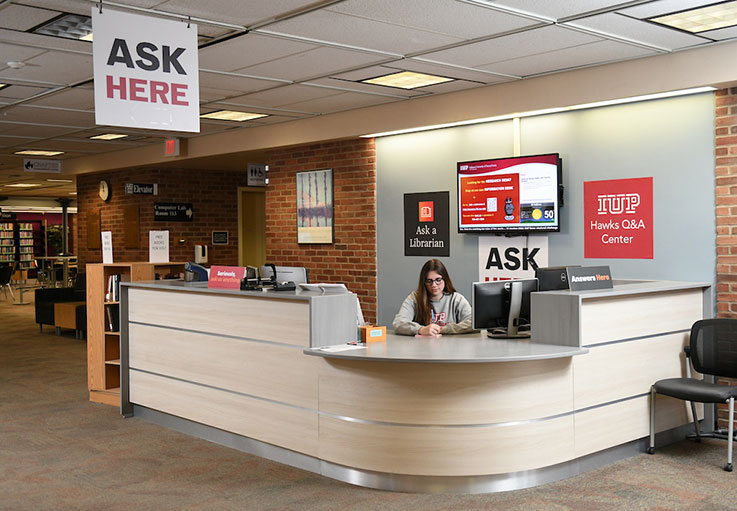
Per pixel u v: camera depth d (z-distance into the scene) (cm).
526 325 521
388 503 427
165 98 461
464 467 439
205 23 505
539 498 434
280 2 463
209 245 1331
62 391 744
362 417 455
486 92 717
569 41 554
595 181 667
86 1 454
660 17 496
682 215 611
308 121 902
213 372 558
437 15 491
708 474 480
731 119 579
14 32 523
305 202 941
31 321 1359
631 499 432
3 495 444
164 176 1273
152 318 618
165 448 546
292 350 493
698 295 585
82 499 436
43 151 1230
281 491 450
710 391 489
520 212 711
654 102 627
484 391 440
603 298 494
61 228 2820
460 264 780
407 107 787
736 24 511
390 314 852
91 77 670
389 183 845
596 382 489
